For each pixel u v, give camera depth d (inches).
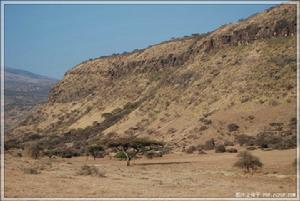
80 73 7618.1
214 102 4249.5
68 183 1128.2
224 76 4621.1
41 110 7431.1
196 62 5364.2
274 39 4722.0
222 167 1964.8
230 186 1156.5
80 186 1076.5
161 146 3129.9
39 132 6417.3
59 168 1684.3
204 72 4980.3
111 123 5324.8
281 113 3614.7
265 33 4864.7
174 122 4271.7
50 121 6742.1
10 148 3841.0
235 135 3513.8
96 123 5575.8
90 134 5300.2
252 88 4111.7
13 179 1139.3
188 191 1033.5
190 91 4753.9
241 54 4810.5
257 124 3570.4
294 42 4507.9
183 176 1507.1
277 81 4067.4
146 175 1549.0
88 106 6456.7
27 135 6254.9
